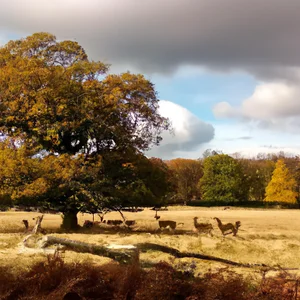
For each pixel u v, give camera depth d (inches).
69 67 1213.7
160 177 1349.7
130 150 1280.8
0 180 1099.9
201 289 312.7
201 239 895.1
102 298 308.8
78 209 1211.2
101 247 513.3
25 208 1203.2
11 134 1154.7
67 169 1123.3
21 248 577.3
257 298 309.6
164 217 2018.9
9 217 1792.6
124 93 1236.5
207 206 3228.3
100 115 1184.8
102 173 1230.3
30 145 1164.5
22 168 1091.9
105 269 338.0
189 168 3506.4
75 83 1182.9
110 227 1245.7
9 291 305.7
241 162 3686.0
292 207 3216.0
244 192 3361.2
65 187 1132.5
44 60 1200.8
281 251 830.5
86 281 318.0
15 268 420.8
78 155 1167.0
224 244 852.0
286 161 3432.6
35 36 1226.6
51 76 1154.0
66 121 1155.3
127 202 1283.2
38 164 1118.4
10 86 1126.4
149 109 1259.8
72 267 338.3
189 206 3105.3
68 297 309.3
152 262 523.5
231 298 307.4
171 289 307.7
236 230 1070.4
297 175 3262.8
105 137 1235.2
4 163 1095.0
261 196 3528.5
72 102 1164.5
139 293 303.9
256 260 735.1
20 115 1131.9
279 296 311.6
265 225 1676.9
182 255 661.9
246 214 2411.4
